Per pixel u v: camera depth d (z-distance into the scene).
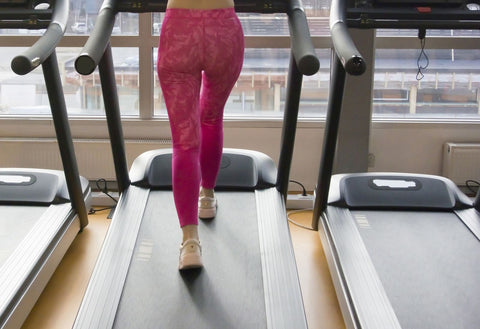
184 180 2.09
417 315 1.98
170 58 2.04
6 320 1.97
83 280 2.63
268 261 2.31
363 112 3.63
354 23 2.48
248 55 3.97
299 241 3.12
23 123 3.94
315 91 4.03
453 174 3.89
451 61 4.00
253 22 3.88
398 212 2.93
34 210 2.92
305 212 3.59
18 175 3.17
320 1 3.83
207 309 1.98
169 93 2.06
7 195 3.01
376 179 3.15
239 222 2.68
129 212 2.74
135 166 3.17
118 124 2.93
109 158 3.89
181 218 2.15
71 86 4.04
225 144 3.96
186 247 2.17
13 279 2.20
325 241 2.76
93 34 2.08
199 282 2.14
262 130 3.93
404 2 2.54
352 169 3.71
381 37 3.82
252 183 3.08
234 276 2.19
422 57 4.00
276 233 2.55
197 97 2.09
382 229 2.71
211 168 2.55
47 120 3.93
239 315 1.95
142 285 2.12
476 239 2.62
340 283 2.28
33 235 2.61
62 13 2.53
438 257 2.43
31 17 2.52
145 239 2.49
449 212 2.95
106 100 2.86
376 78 4.04
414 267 2.34
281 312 1.97
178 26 2.02
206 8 2.04
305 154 3.96
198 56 2.04
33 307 2.40
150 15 3.80
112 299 2.02
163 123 3.93
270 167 3.21
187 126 2.06
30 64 1.98
